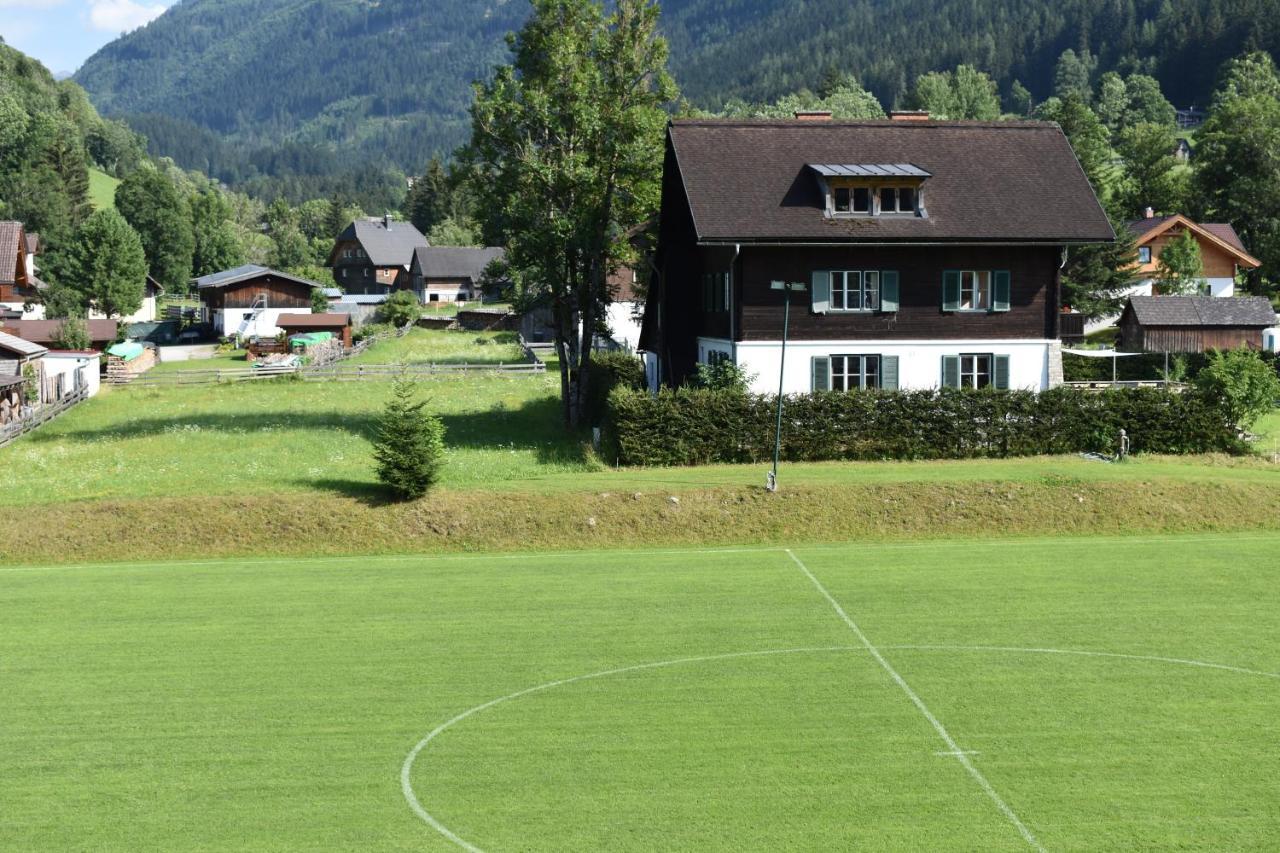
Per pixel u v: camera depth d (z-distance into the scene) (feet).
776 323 153.38
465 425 178.91
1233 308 239.50
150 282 443.32
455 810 58.23
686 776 61.72
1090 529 119.65
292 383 241.55
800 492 122.42
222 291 380.99
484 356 300.20
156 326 390.63
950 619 89.30
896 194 155.84
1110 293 261.24
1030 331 157.69
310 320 343.26
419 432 120.06
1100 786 60.23
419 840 55.21
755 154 161.99
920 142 166.71
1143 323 236.22
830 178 152.25
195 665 79.61
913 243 151.94
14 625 89.25
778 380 153.79
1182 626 87.20
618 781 61.21
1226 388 144.56
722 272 161.38
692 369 178.91
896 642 83.71
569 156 168.35
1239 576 101.50
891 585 99.35
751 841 54.80
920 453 142.61
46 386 214.69
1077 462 138.41
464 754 64.75
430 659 80.48
